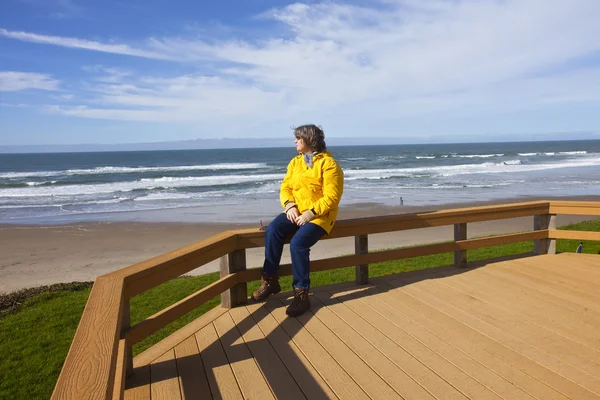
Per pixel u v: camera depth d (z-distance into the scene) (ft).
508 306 11.58
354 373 8.30
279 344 9.62
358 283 13.69
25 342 15.74
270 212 65.67
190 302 9.96
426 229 49.96
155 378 8.29
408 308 11.56
